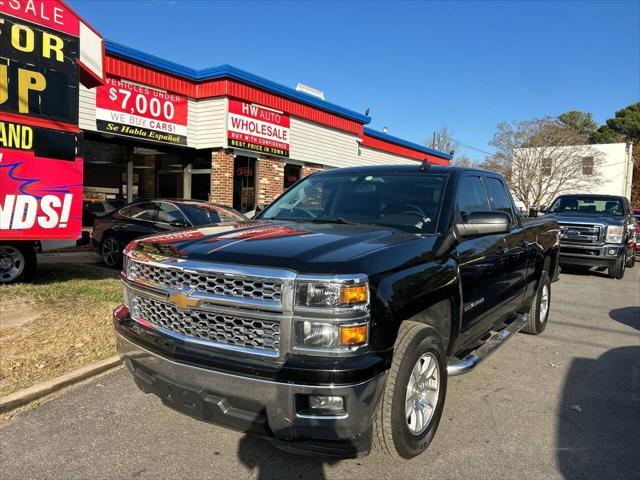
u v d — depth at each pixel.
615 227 10.90
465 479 2.92
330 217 4.00
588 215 11.82
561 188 39.34
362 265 2.57
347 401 2.41
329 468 3.00
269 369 2.43
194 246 2.88
